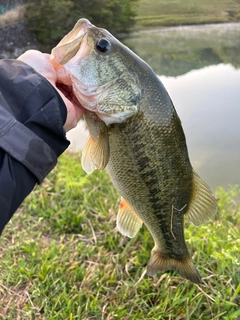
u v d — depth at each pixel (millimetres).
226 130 844
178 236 329
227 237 426
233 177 668
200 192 316
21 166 206
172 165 298
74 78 269
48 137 226
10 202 202
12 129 208
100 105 271
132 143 282
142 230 461
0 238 455
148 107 280
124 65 275
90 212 507
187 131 860
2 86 221
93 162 283
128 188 301
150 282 389
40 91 226
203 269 391
